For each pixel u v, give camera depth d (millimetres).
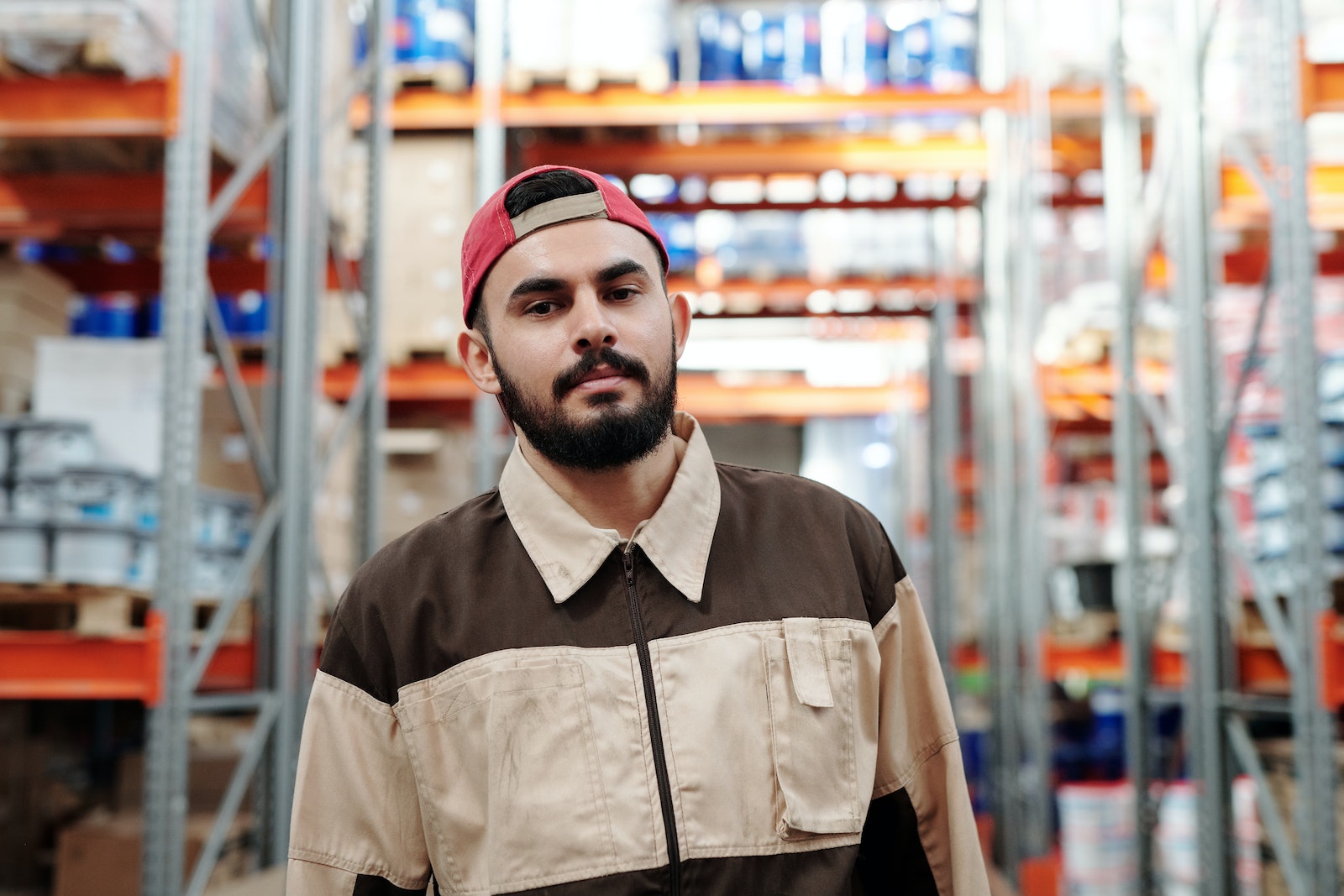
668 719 1367
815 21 6898
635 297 1407
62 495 3496
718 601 1433
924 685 1545
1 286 3990
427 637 1435
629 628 1409
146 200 4160
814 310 8484
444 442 5816
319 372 4199
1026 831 5867
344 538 5070
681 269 7719
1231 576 4070
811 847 1360
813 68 6855
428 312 5605
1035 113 5898
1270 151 4148
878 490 12492
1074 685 7832
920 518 10055
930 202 7160
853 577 1489
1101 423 7480
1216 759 3846
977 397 8555
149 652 3232
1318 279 5281
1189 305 4016
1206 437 3957
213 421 4371
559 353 1371
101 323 5480
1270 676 3945
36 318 4117
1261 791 3670
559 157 6301
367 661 1450
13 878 4055
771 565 1467
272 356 4059
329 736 1442
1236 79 4297
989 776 6980
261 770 3885
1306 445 3268
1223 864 3809
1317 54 4059
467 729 1387
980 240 7070
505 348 1410
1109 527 7410
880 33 6883
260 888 3486
